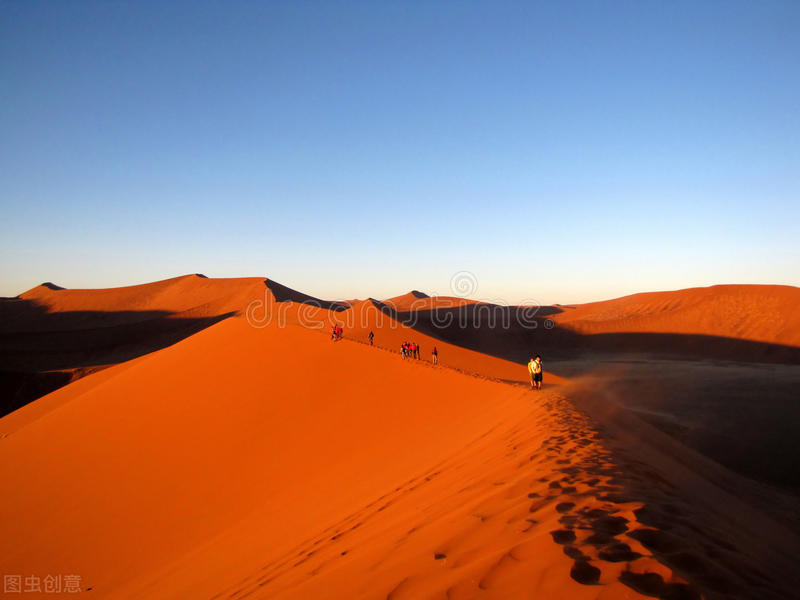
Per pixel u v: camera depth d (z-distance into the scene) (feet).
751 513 20.71
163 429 50.42
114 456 46.44
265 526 29.12
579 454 20.10
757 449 51.08
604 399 53.06
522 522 12.95
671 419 63.93
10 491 43.29
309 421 46.44
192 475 40.37
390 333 139.23
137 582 27.63
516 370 98.37
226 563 25.04
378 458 35.40
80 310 315.37
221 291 329.93
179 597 22.49
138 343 248.93
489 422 36.50
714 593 8.52
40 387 160.35
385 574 12.55
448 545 13.00
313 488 33.47
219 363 67.00
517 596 8.98
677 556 9.90
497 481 18.61
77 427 55.72
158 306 320.29
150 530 33.76
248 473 38.78
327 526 23.76
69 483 42.75
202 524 33.30
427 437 37.52
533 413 32.65
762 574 10.05
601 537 10.79
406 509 20.16
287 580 16.88
